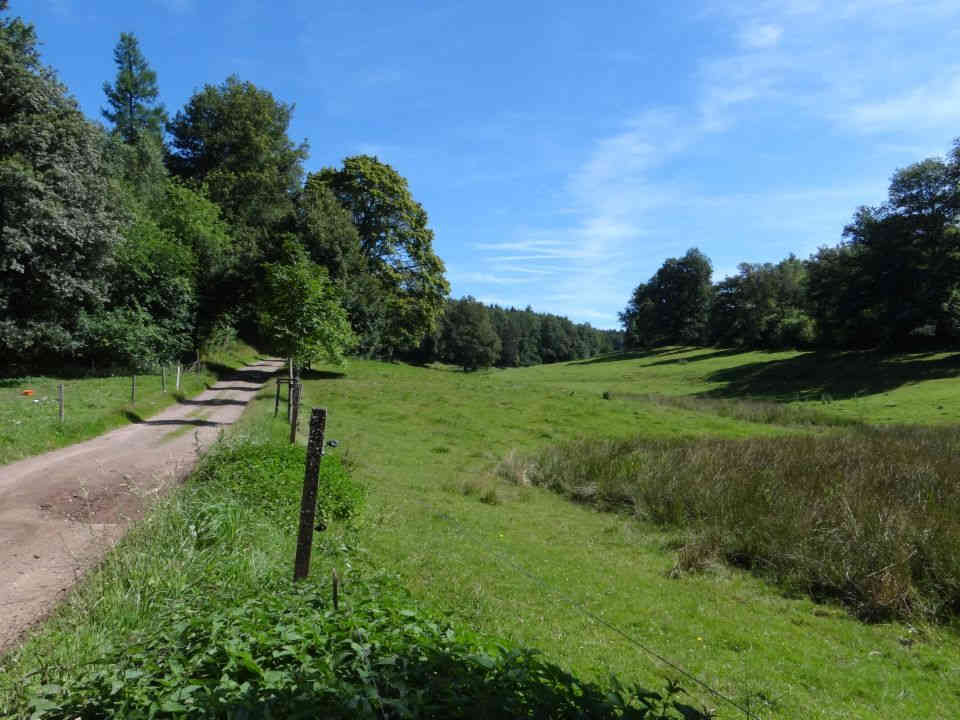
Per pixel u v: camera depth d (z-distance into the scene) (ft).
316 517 32.30
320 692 10.95
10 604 19.19
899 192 200.03
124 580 19.29
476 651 13.75
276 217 169.17
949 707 20.57
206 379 124.77
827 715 19.52
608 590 30.12
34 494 34.01
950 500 41.81
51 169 101.19
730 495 46.34
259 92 214.28
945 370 166.40
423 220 181.47
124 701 11.11
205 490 30.40
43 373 114.01
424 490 50.26
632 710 11.05
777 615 28.71
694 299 370.32
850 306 215.31
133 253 127.34
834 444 68.85
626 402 124.36
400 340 180.55
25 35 105.81
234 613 15.35
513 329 442.09
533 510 47.98
